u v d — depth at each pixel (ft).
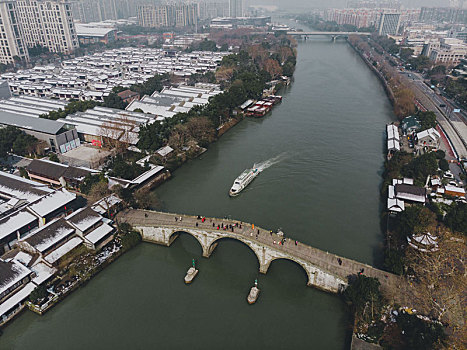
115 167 533.96
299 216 481.87
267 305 357.41
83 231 399.44
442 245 374.02
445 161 575.38
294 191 541.75
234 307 356.18
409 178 537.65
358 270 361.30
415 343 284.41
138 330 330.13
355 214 486.79
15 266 350.02
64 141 653.30
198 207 503.20
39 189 474.08
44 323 336.90
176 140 639.35
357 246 424.46
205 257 422.00
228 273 399.65
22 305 341.41
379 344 300.40
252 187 553.23
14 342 320.29
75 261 387.96
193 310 352.08
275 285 382.01
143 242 442.09
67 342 319.06
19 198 462.19
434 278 331.98
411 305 323.57
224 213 488.44
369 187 552.00
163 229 426.10
